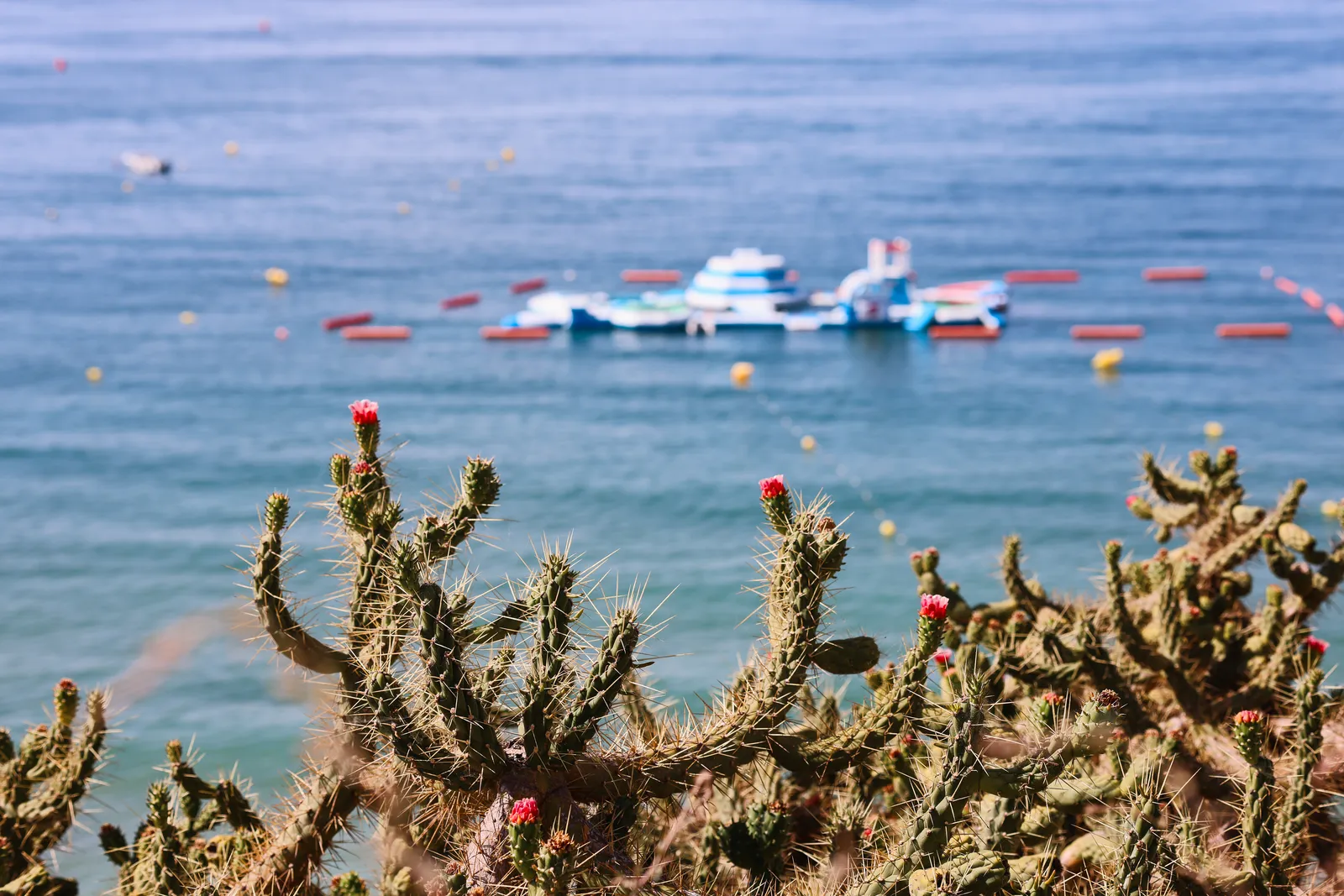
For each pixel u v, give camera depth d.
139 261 100.50
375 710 4.36
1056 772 4.15
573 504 54.94
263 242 107.69
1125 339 80.69
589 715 4.45
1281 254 100.81
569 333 84.25
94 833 6.29
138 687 33.47
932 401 69.50
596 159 145.50
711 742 4.61
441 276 99.06
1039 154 145.12
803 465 60.12
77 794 5.99
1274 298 89.00
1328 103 173.75
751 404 69.81
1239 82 196.50
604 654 4.45
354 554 4.81
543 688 4.38
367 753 4.64
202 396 70.06
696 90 198.00
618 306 87.75
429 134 159.62
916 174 136.12
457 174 137.75
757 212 120.56
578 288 97.12
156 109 173.62
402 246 107.69
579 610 4.65
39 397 69.31
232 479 57.94
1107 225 112.44
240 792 5.75
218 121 165.75
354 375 74.69
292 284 95.44
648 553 48.44
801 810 5.77
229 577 46.09
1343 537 7.64
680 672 29.17
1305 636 7.07
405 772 4.55
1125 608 6.62
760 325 84.44
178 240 107.56
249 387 72.06
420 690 4.36
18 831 5.77
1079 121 165.25
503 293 94.88
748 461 60.72
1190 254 102.00
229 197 124.75
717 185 132.25
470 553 4.98
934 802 4.16
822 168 140.00
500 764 4.38
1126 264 99.88
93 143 149.00
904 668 4.74
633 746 4.65
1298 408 66.38
